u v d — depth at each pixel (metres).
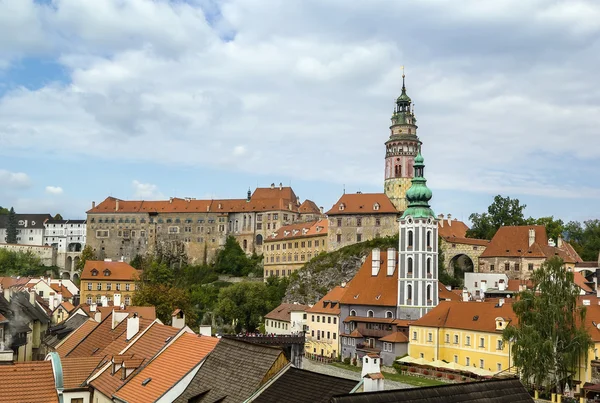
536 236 196.50
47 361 44.81
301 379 48.53
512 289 180.75
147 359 64.00
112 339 78.06
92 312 112.56
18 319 95.88
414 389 40.97
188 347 61.84
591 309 121.69
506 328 102.38
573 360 99.19
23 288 163.25
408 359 136.38
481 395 42.88
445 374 125.25
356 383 44.75
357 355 154.88
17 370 43.47
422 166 158.00
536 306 101.94
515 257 193.88
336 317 168.75
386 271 166.88
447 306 139.50
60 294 179.00
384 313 157.38
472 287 192.25
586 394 96.75
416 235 153.75
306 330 181.12
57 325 116.12
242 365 52.91
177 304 163.38
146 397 56.41
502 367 118.31
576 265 197.12
